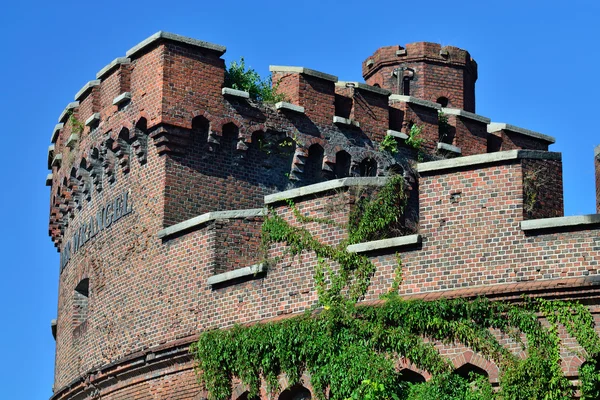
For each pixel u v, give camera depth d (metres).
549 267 30.89
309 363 33.41
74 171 44.53
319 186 35.22
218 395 35.59
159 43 40.44
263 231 36.09
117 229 41.69
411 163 43.56
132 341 40.00
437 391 31.08
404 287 32.66
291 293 35.06
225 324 36.53
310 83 42.28
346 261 33.84
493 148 45.78
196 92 40.47
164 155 40.00
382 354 32.22
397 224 35.44
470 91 51.25
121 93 41.50
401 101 44.06
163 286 39.00
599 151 35.00
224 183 40.59
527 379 30.23
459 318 31.34
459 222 32.19
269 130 41.34
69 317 44.94
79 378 42.16
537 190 31.84
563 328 30.34
